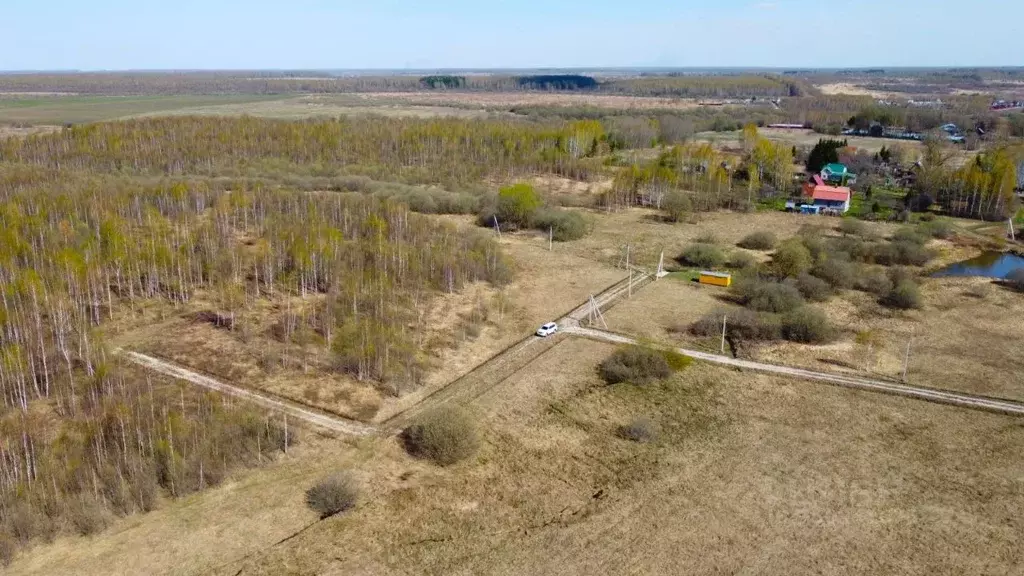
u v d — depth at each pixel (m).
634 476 46.31
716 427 52.44
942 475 46.62
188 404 50.41
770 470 47.03
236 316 65.88
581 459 48.12
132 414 47.12
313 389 54.53
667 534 40.75
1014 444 50.25
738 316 69.94
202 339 61.31
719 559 38.78
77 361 55.81
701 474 46.59
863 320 73.94
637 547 39.59
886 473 46.81
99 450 43.22
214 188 106.75
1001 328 71.88
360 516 41.38
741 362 62.94
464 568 37.72
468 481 45.25
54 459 42.47
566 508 43.00
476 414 53.16
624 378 59.03
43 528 38.00
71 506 39.47
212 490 42.78
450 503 43.03
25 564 36.09
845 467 47.47
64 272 64.44
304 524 40.41
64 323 58.84
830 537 40.66
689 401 56.22
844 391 57.91
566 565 38.16
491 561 38.31
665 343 66.56
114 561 36.69
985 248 103.06
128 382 52.97
